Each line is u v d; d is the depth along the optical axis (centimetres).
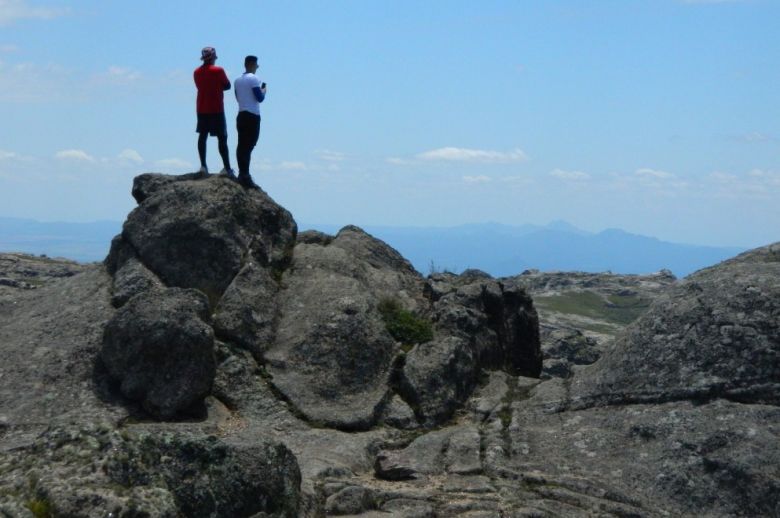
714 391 1586
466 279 2427
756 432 1453
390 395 1869
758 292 1678
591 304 15938
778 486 1337
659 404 1619
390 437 1739
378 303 2070
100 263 2150
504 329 2222
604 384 1719
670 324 1722
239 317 1916
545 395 1795
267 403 1789
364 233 2478
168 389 1692
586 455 1541
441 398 1852
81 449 963
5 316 1972
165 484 975
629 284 17888
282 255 2166
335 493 1336
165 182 2208
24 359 1775
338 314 1953
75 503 884
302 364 1875
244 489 1045
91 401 1694
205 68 2295
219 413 1748
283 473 1113
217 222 2041
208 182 2116
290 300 2042
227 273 2006
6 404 1662
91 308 1909
